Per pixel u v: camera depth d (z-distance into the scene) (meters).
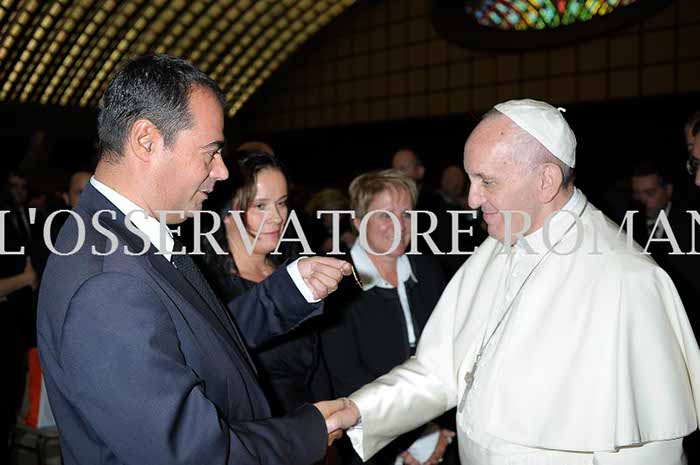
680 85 10.55
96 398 1.12
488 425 1.62
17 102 12.89
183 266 1.40
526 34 11.96
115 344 1.12
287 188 2.25
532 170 1.57
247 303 1.79
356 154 15.45
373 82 14.56
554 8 11.82
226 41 14.52
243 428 1.29
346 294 2.38
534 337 1.61
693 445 2.57
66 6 11.25
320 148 16.03
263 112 16.73
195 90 1.27
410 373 1.91
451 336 1.94
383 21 14.25
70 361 1.13
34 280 3.38
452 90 13.27
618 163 11.57
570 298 1.60
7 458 3.33
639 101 10.99
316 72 15.58
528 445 1.56
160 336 1.17
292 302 1.73
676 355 1.53
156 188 1.28
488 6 12.57
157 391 1.13
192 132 1.26
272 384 2.09
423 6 13.57
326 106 15.48
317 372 2.27
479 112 12.89
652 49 10.81
